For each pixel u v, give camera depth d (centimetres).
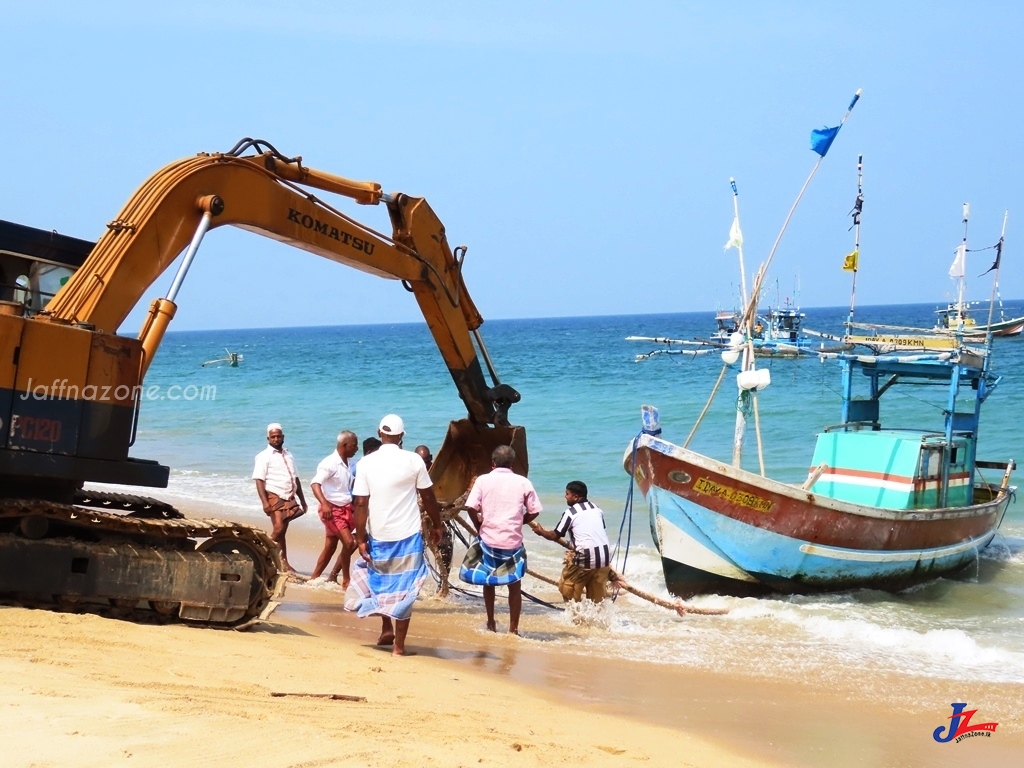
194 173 827
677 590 1226
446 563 1112
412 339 12506
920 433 1492
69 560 743
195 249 799
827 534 1216
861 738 687
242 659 679
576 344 8444
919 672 871
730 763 606
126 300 778
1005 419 2731
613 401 3419
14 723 486
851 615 1127
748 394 1283
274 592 811
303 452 2498
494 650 877
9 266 836
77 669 593
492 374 1119
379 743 521
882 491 1380
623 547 1470
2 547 723
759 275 1300
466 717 607
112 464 735
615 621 1049
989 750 671
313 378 5247
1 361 692
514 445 1098
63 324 728
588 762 547
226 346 11556
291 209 908
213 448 2630
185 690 579
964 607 1206
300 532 1523
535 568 1302
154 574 764
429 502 815
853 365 1480
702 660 891
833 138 1262
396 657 789
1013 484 1902
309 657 718
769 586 1237
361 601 805
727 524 1195
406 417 3259
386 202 1019
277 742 501
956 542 1377
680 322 15500
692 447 2452
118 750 466
